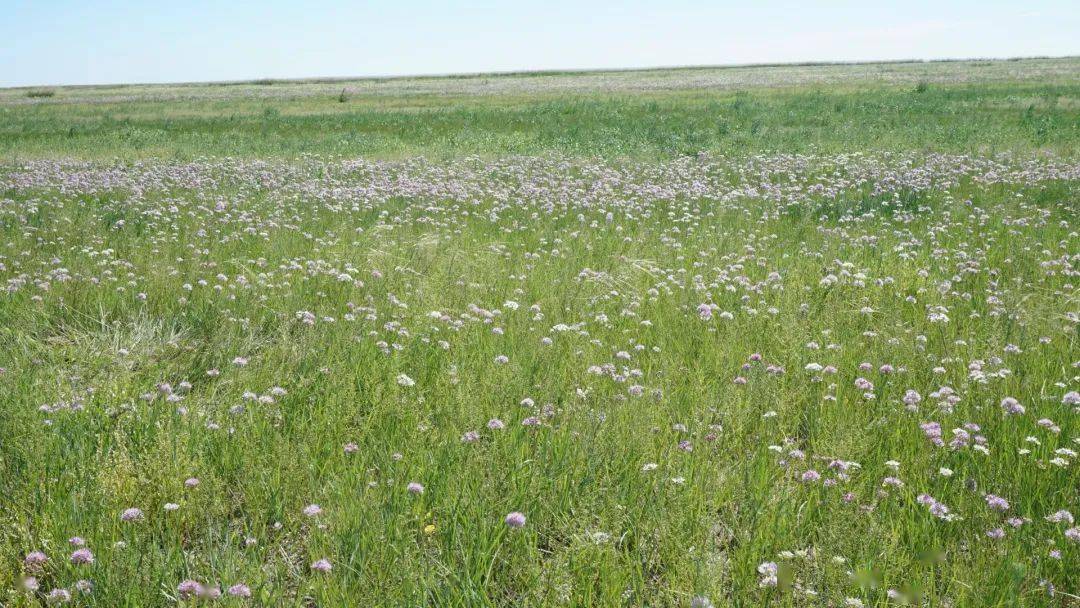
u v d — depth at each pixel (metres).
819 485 4.05
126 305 7.12
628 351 6.14
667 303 7.21
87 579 3.29
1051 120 23.81
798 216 11.95
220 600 3.18
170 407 4.80
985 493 4.01
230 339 6.33
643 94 49.06
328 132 27.81
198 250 9.27
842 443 4.35
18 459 4.15
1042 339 5.93
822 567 3.46
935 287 7.61
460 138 24.36
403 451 4.43
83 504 3.82
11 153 21.52
